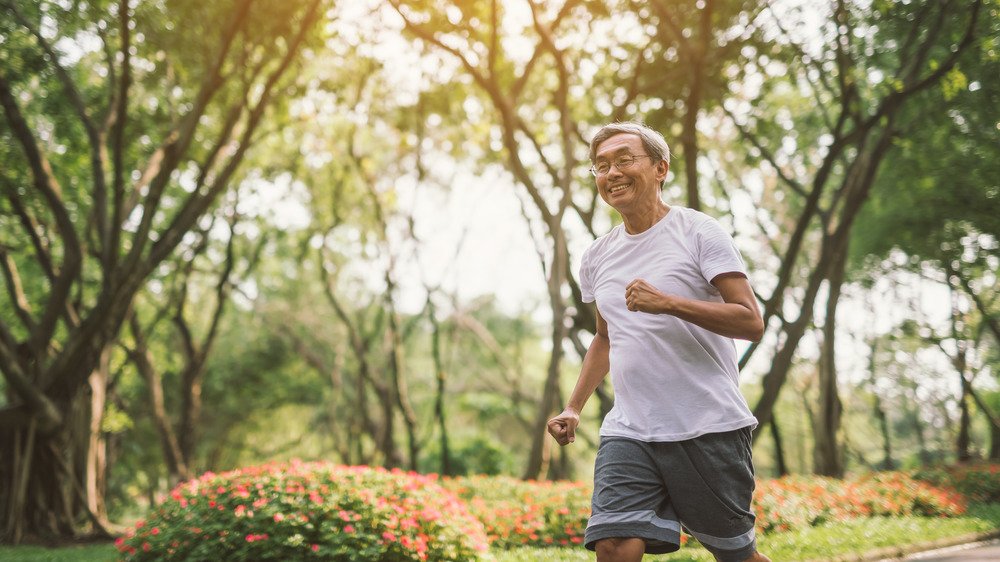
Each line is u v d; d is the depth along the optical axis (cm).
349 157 2547
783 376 1548
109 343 1619
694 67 1445
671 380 286
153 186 1486
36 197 1659
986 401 2966
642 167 302
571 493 1139
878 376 2991
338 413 3644
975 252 2256
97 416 1667
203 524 684
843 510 1162
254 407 3462
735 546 284
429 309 2405
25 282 2139
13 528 1452
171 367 2903
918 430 3203
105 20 1420
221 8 1388
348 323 2814
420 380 3616
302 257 2811
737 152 2181
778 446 2020
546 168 1847
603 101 1878
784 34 1489
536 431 1572
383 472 761
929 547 862
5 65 1435
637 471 283
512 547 966
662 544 286
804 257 2498
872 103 1752
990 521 1109
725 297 284
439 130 2359
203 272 2548
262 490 695
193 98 1748
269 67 1795
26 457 1484
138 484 3506
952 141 1800
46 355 1574
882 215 2219
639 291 274
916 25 1418
